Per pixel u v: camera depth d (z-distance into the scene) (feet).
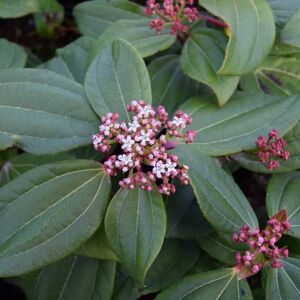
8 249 0.82
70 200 0.86
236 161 1.04
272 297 0.88
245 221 0.89
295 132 1.01
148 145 0.85
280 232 0.87
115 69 0.95
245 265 0.87
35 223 0.84
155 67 1.16
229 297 0.87
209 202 0.86
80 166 0.88
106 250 0.92
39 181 0.86
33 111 0.91
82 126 0.92
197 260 1.08
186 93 1.15
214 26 1.28
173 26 1.08
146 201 0.85
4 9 1.31
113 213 0.85
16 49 1.25
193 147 0.95
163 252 1.05
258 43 0.98
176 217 0.99
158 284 1.04
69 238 0.85
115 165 0.85
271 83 1.19
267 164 0.99
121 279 1.05
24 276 1.01
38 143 0.90
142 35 1.11
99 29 1.32
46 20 1.47
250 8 0.99
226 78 1.01
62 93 0.93
